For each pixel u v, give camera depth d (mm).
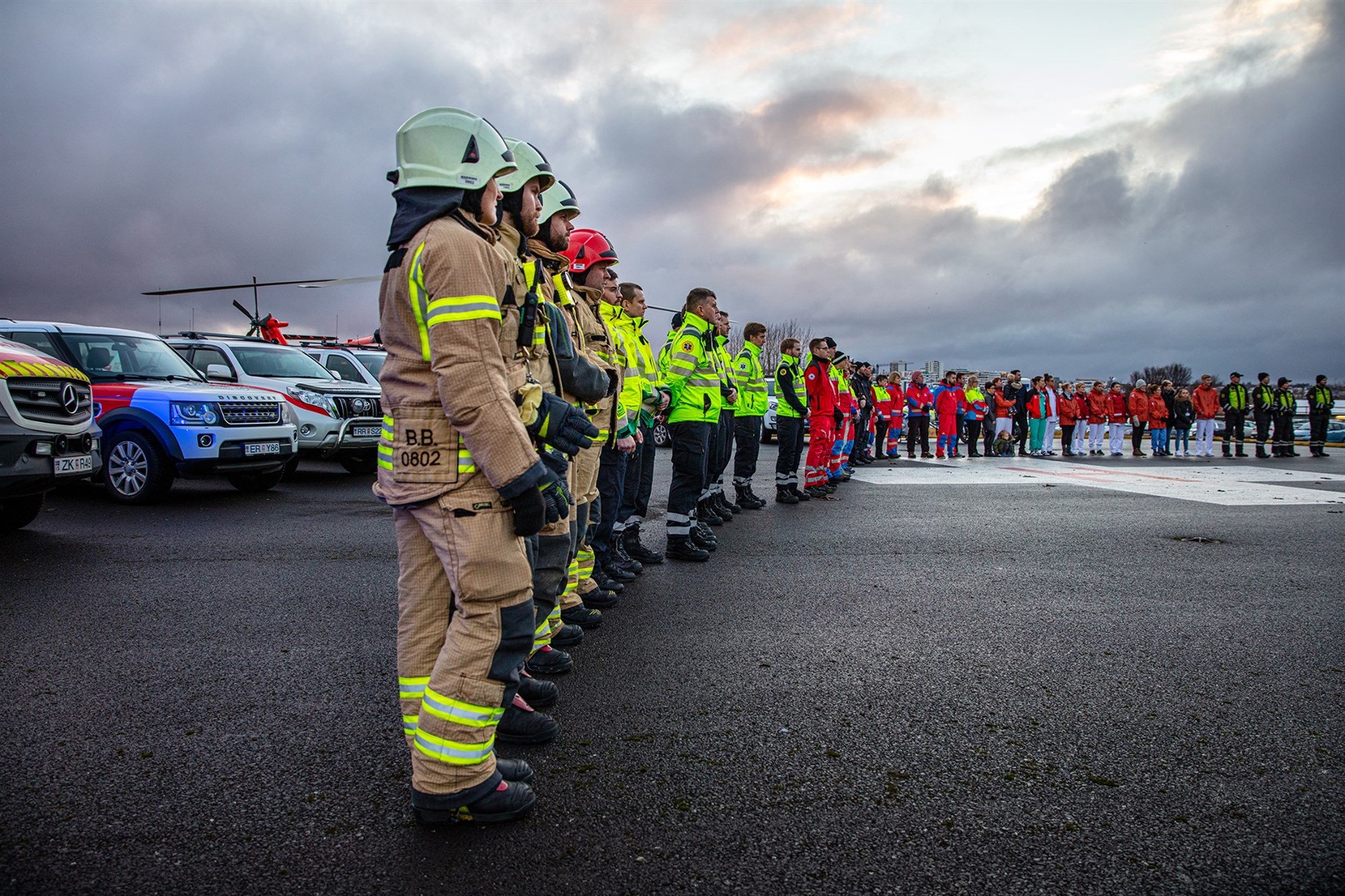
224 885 1971
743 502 8875
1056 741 2854
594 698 3236
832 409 9711
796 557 6117
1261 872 2074
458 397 2047
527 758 2693
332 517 7570
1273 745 2840
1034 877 2045
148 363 9039
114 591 4742
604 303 5074
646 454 5820
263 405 8836
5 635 3908
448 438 2189
